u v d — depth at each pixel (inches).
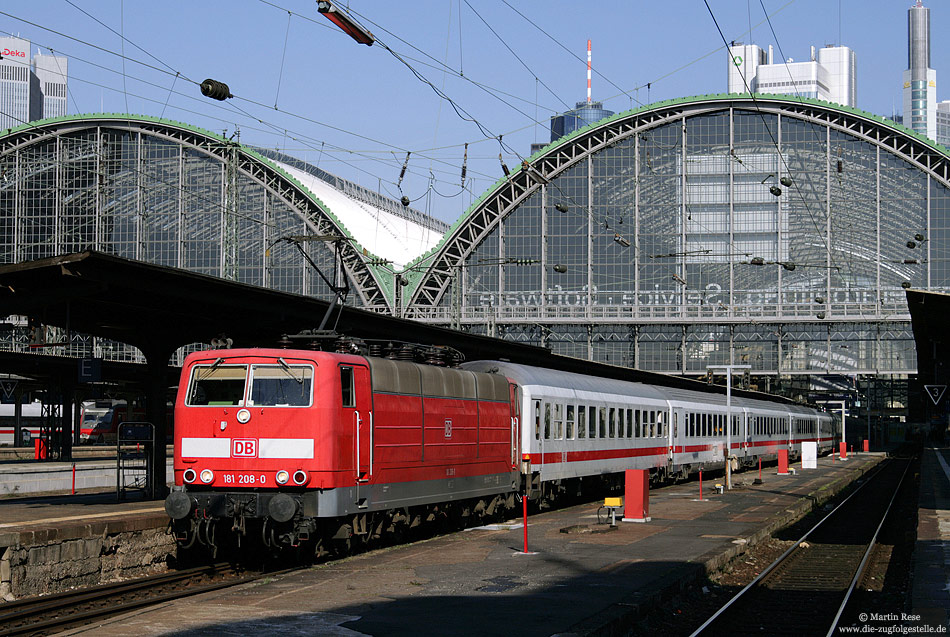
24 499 1408.7
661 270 3789.4
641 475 1198.3
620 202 3816.4
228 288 1135.0
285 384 857.5
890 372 3700.8
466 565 816.3
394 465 946.7
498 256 3875.5
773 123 3767.2
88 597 746.8
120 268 999.0
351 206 4202.8
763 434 2743.6
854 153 3737.7
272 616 597.6
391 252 4062.5
